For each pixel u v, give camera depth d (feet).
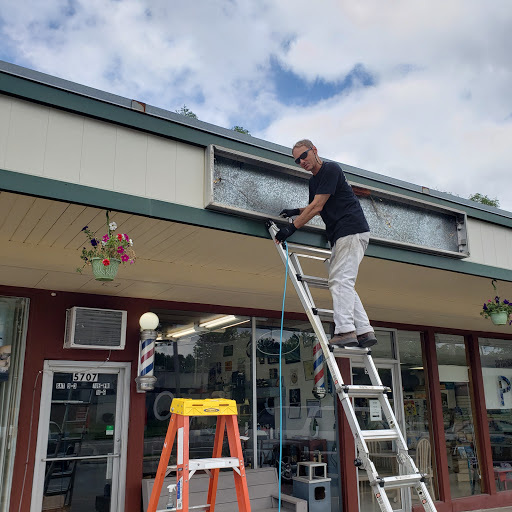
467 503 27.71
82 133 11.14
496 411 31.27
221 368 22.40
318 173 12.26
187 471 10.82
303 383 24.35
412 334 29.22
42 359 18.54
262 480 20.83
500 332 32.32
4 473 17.38
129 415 19.75
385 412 11.15
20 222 12.17
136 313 20.68
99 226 12.50
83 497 18.61
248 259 15.48
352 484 23.90
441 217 17.16
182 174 12.30
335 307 11.62
